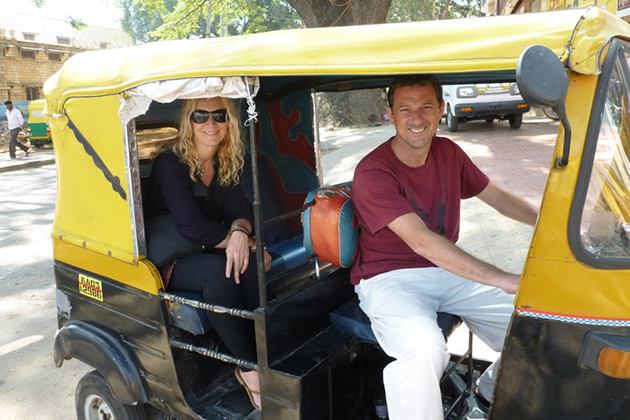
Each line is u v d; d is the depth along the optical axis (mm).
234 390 2514
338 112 13703
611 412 1519
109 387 2520
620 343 1444
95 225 2426
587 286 1472
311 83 2947
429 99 2172
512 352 1572
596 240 1499
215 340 2514
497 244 5422
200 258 2355
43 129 17938
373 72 1562
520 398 1596
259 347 2012
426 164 2316
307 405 1979
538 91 1225
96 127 2264
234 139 2506
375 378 2346
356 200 2229
